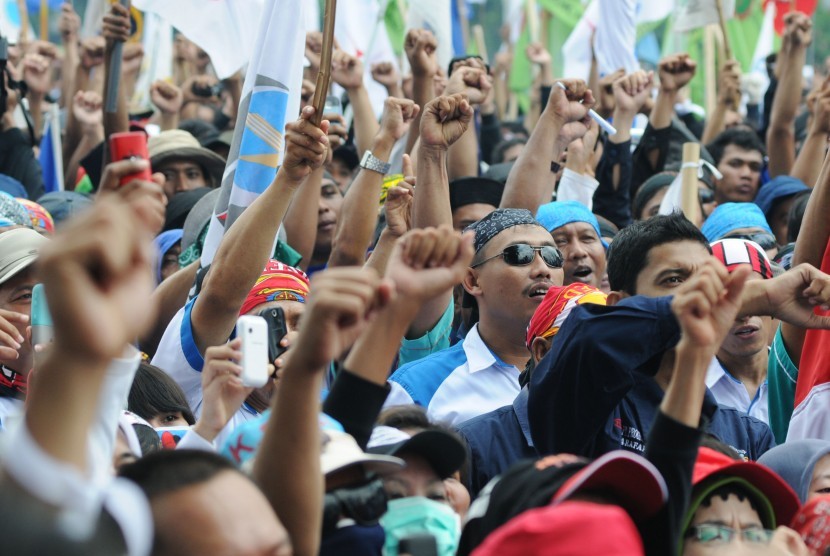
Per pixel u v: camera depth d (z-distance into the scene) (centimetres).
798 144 1878
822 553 579
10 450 347
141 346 974
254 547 422
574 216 1140
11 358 760
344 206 1020
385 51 1750
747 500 560
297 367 466
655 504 491
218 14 1182
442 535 568
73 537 338
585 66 1820
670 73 1459
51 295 337
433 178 990
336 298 459
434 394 927
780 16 2198
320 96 812
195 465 436
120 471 445
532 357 824
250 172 956
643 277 778
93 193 1454
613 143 1357
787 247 1167
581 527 446
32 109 1666
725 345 968
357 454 505
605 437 716
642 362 638
